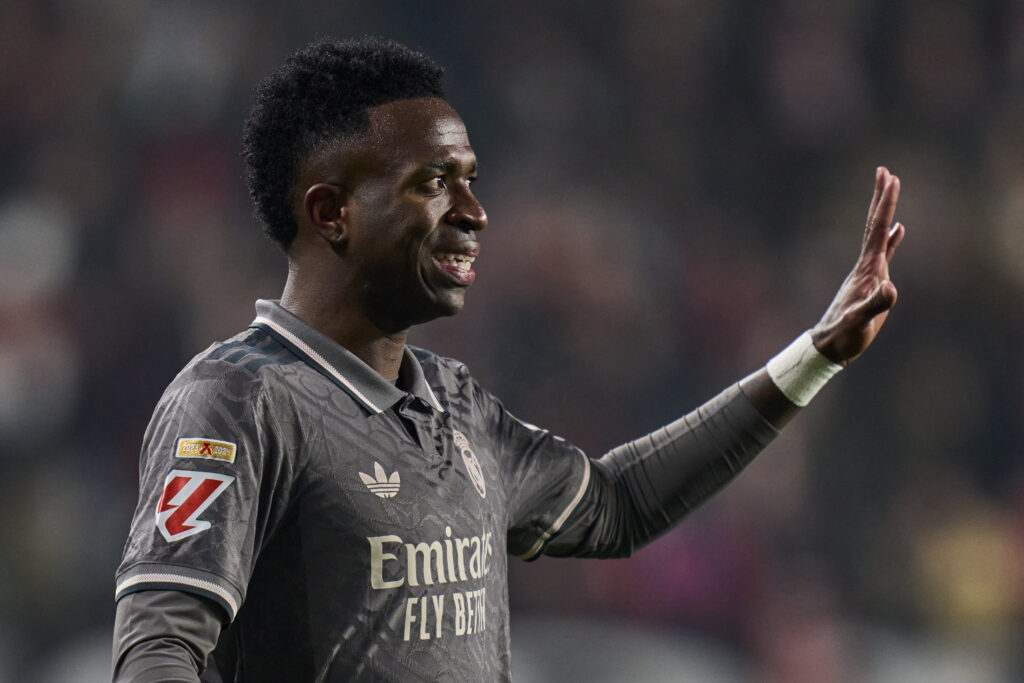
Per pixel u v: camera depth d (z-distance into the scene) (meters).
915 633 30.83
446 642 6.38
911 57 39.09
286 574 6.22
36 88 33.50
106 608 27.38
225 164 33.34
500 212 34.53
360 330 6.76
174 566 5.75
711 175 37.69
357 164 6.61
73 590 27.17
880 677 28.69
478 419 7.33
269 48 35.38
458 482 6.69
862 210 36.72
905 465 32.75
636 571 27.89
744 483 30.08
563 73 37.31
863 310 7.99
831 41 39.00
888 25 39.44
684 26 38.50
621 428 31.70
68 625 26.91
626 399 31.98
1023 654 30.55
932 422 33.28
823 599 29.06
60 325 29.69
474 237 6.84
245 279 31.61
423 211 6.61
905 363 33.91
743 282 35.34
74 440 28.95
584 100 37.22
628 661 26.39
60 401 28.91
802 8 39.06
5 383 28.09
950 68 39.12
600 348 31.97
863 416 33.12
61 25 34.31
